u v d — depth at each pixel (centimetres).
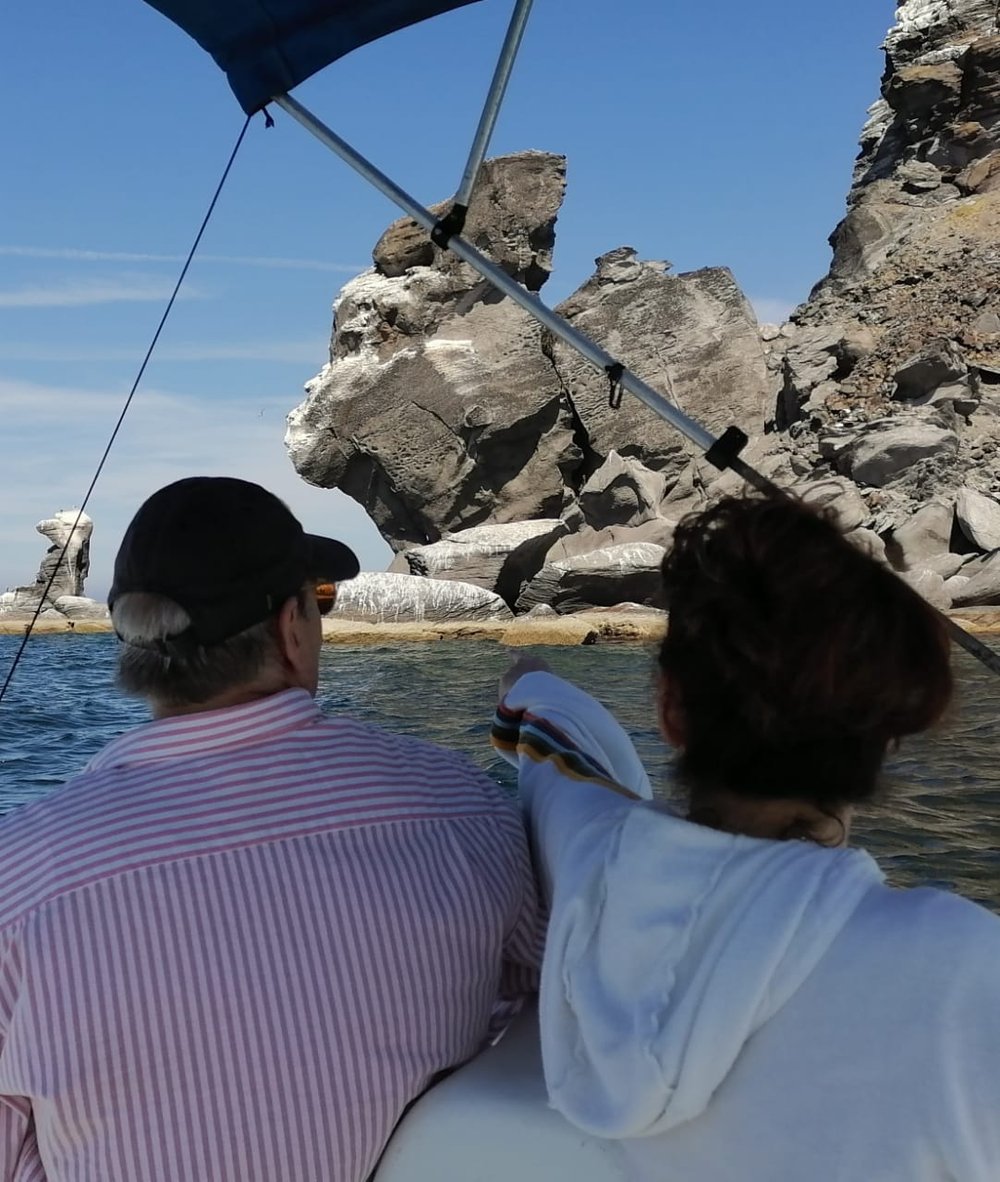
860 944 109
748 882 114
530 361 3591
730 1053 108
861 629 113
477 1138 138
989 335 3562
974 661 1289
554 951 125
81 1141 144
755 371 3581
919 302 3809
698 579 121
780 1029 109
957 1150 103
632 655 2072
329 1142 146
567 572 2969
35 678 1914
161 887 146
